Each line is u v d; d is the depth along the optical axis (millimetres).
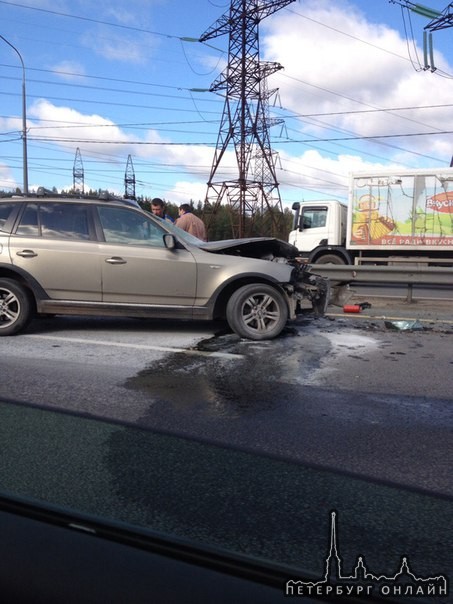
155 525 2500
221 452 3379
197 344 6465
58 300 6613
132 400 4359
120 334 7020
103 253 6566
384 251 15703
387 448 3494
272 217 42844
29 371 5133
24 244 6586
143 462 3209
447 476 3104
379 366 5570
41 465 3145
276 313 6770
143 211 6805
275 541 2387
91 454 3311
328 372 5309
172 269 6578
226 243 6895
